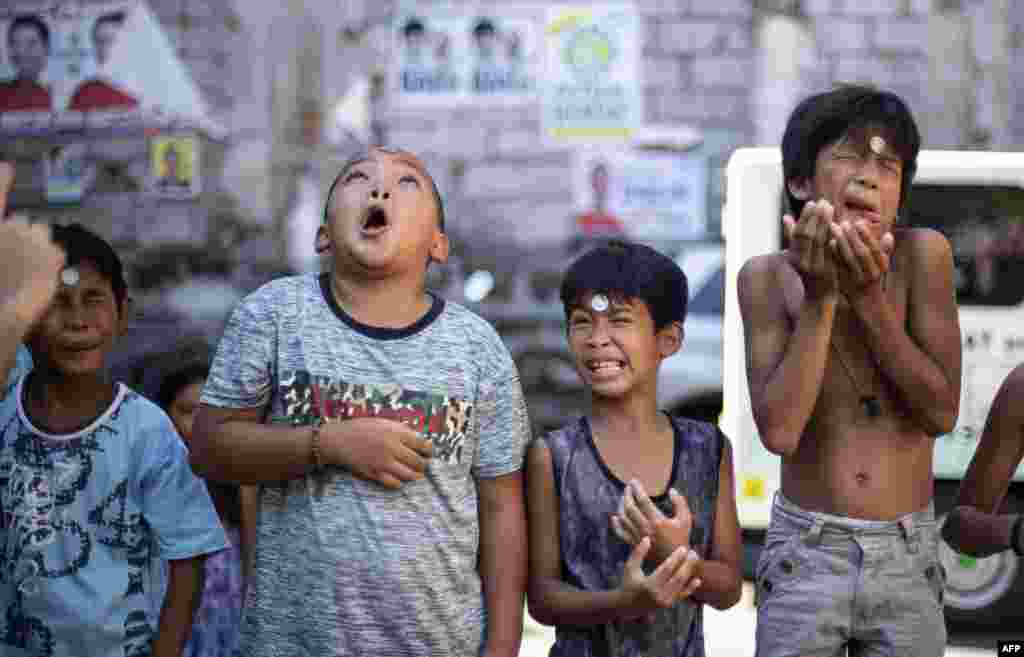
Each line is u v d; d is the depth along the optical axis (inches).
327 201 111.0
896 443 111.5
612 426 115.6
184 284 447.5
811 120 111.1
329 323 107.4
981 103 437.7
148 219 452.1
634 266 114.3
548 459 114.4
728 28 438.9
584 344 114.3
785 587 112.8
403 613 103.7
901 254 113.1
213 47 450.6
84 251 112.4
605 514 113.0
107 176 452.4
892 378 108.0
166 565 116.6
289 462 103.6
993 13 434.6
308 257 451.8
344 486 104.3
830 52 439.5
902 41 437.7
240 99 451.5
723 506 116.0
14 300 84.3
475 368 109.0
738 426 205.5
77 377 112.3
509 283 437.1
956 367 111.3
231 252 450.9
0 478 112.0
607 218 441.7
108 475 111.9
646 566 112.6
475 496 109.9
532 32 441.7
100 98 451.5
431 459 105.9
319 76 450.9
